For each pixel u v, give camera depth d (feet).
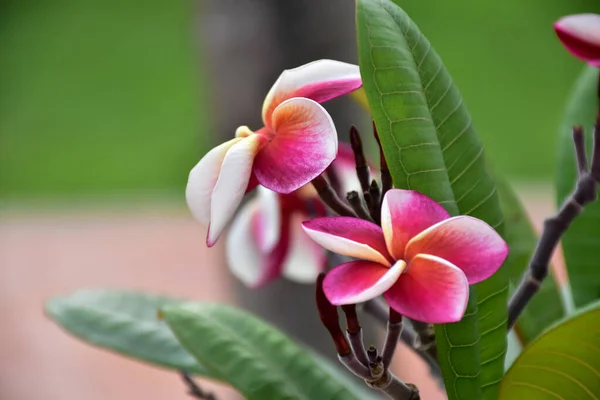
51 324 9.50
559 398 2.47
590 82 2.97
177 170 16.20
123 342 2.91
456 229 2.26
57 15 23.06
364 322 4.30
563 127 2.98
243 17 4.43
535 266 2.56
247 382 2.66
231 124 4.62
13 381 8.41
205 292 9.29
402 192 2.30
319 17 4.32
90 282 9.88
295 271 2.87
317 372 2.70
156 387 8.33
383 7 2.44
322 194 2.43
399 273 2.24
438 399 6.30
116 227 12.13
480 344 2.48
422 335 2.51
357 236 2.30
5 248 11.30
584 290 2.85
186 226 11.93
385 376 2.37
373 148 4.65
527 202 11.48
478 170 2.48
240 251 2.88
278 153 2.35
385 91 2.41
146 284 9.69
